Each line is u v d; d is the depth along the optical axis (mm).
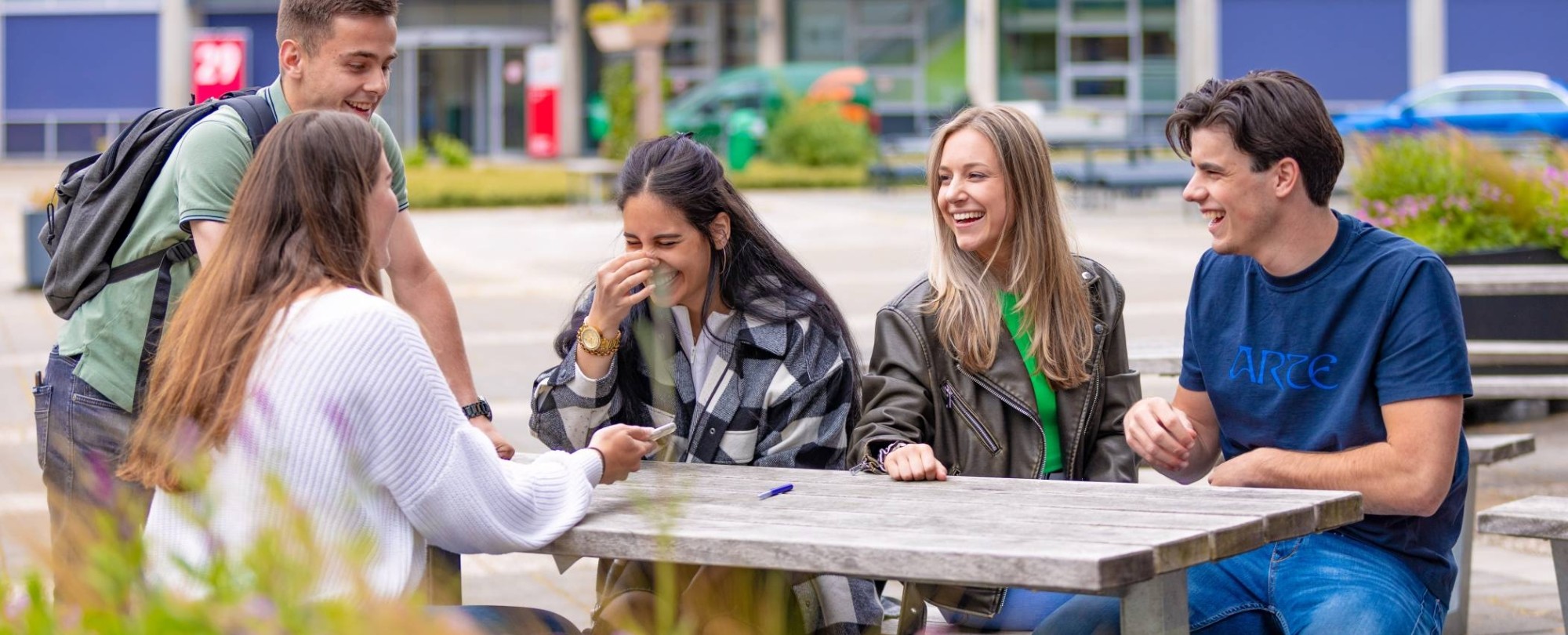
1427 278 2711
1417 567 2832
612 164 23312
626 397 3088
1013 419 3096
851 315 10945
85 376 3035
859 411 3205
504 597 4645
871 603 3004
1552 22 33281
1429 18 33531
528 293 12922
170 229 3012
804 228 18812
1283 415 2867
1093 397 3135
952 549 2078
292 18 3150
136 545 1740
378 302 2316
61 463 3057
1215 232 2836
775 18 37031
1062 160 25438
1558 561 2881
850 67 32719
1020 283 3096
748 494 2639
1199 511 2338
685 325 3115
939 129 3164
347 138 2385
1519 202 8688
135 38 37594
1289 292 2832
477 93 37781
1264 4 34438
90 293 3059
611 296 2928
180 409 2268
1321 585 2777
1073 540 2125
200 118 3078
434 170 29328
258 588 1630
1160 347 5055
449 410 2354
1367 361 2750
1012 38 36188
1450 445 2686
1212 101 2799
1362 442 2793
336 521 2240
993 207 3068
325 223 2346
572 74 37812
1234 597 2889
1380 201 9211
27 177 31031
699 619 2805
